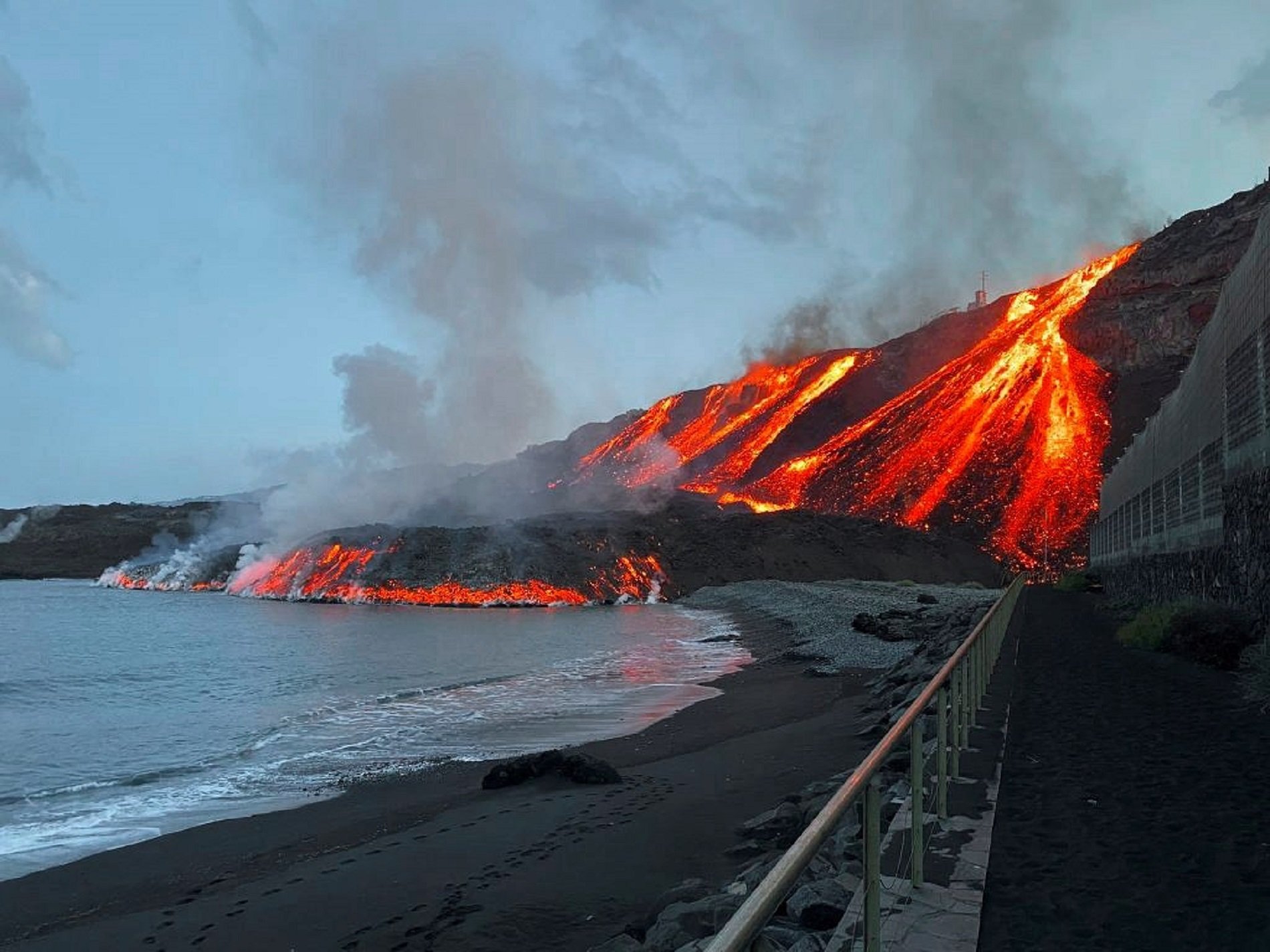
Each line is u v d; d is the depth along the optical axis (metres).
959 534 191.50
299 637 68.56
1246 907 5.41
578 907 9.36
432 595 122.19
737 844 10.98
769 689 29.23
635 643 56.03
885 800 8.73
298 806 16.62
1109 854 6.40
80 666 49.22
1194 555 24.53
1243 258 19.00
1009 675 15.39
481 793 16.11
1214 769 8.93
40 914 11.29
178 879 12.39
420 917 9.48
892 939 4.77
